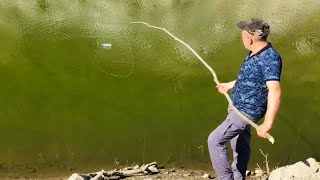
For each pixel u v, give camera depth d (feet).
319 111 18.11
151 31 22.15
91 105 18.29
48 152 15.90
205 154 15.85
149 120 17.52
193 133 16.84
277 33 22.68
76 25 22.36
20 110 17.87
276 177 12.59
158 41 21.66
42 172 14.98
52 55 20.85
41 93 18.79
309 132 17.03
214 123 17.35
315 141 16.63
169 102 18.47
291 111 18.10
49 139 16.49
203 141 16.44
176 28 22.54
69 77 19.67
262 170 15.08
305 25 22.86
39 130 16.92
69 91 18.97
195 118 17.61
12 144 16.20
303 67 20.90
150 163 15.16
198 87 19.31
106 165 15.39
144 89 19.13
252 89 10.32
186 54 20.97
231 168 11.26
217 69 20.47
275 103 9.86
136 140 16.52
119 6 23.12
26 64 20.35
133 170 14.26
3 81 19.29
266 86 10.25
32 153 15.84
